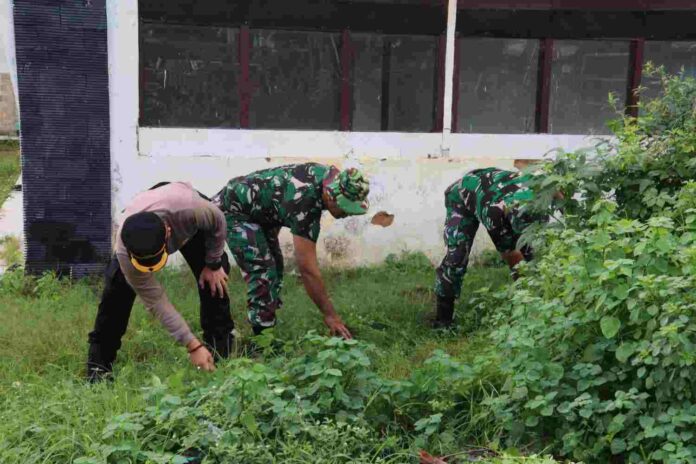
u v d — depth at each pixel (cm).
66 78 653
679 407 320
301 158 710
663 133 498
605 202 401
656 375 323
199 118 695
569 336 361
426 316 569
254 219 482
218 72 692
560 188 461
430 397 374
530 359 355
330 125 720
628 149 474
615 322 336
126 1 657
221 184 698
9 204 920
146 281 373
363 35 710
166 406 342
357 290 632
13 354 455
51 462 314
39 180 660
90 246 676
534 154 744
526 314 384
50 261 668
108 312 422
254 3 682
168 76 684
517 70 740
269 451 324
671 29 741
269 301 488
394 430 359
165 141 684
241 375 337
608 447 331
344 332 477
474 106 741
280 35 696
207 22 679
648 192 462
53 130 657
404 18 710
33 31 640
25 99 648
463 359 448
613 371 346
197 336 508
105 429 319
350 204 447
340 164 716
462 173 736
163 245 356
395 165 725
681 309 321
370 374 368
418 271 707
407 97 729
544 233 432
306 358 376
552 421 352
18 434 329
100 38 655
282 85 705
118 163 677
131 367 425
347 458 321
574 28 734
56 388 378
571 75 745
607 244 365
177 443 327
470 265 725
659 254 352
